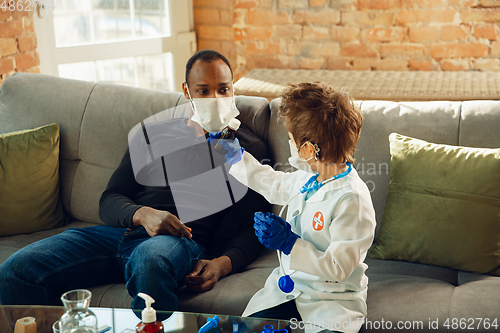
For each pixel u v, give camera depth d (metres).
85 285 1.47
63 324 0.91
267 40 3.09
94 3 2.82
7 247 1.68
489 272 1.43
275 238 1.18
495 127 1.57
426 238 1.48
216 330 1.03
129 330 1.03
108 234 1.55
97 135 1.88
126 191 1.63
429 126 1.64
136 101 1.88
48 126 1.88
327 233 1.23
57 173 1.89
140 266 1.30
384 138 1.67
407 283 1.39
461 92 2.20
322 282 1.24
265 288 1.34
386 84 2.48
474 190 1.45
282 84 2.58
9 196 1.78
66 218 1.93
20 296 1.36
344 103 1.19
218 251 1.58
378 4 2.83
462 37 2.77
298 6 2.97
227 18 3.10
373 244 1.63
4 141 1.81
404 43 2.87
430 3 2.75
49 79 2.02
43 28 2.64
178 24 3.12
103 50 2.89
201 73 1.50
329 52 3.01
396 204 1.54
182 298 1.38
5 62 2.39
